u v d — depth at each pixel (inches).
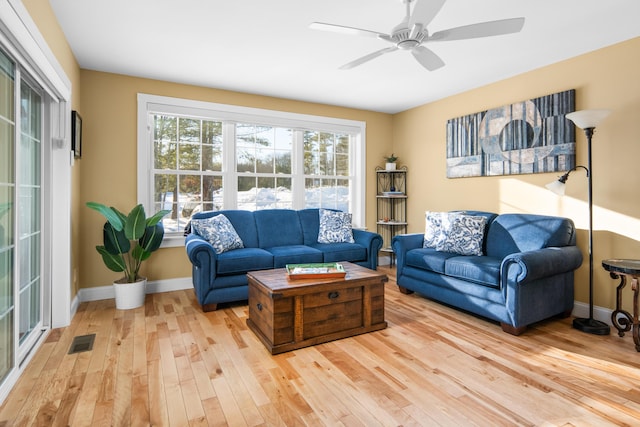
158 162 157.6
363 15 99.3
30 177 97.9
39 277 106.0
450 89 166.7
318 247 159.6
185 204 163.2
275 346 94.3
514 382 79.7
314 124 190.9
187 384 78.3
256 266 134.8
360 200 206.8
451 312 128.9
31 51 77.1
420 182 197.5
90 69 141.0
